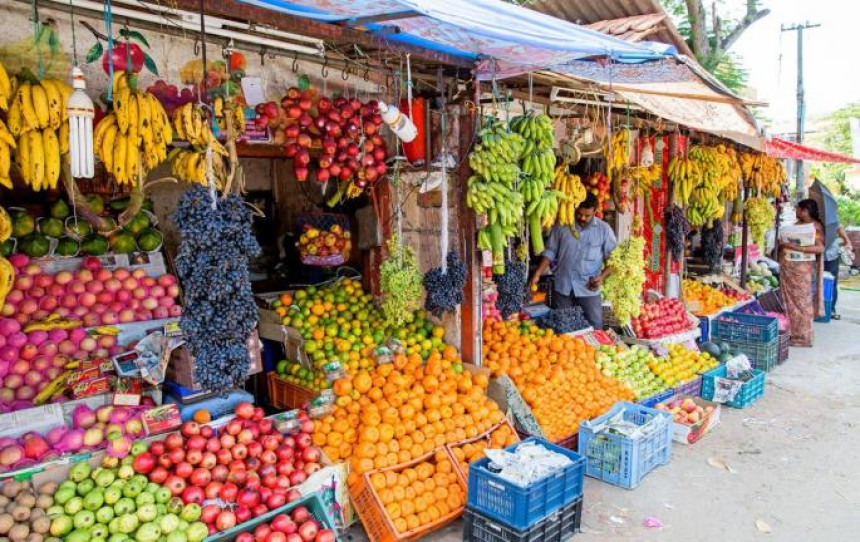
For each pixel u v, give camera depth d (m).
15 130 2.75
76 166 2.65
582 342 5.81
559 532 3.86
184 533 3.16
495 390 4.89
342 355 4.58
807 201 8.99
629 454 4.57
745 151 9.87
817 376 7.48
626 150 6.66
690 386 6.33
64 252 4.00
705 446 5.38
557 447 4.13
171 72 3.89
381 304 5.30
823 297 10.62
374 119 4.24
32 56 3.38
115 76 3.18
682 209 7.99
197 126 3.13
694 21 11.45
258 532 3.33
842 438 5.57
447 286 4.50
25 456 3.23
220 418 3.82
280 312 5.04
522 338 5.47
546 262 6.64
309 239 5.54
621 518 4.18
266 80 4.30
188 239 2.86
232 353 3.00
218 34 3.88
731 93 5.12
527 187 4.84
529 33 3.40
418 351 4.85
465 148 4.72
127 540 3.07
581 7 7.34
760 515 4.24
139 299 4.18
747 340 7.71
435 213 4.96
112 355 3.92
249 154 4.68
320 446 3.97
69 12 3.45
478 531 3.78
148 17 3.57
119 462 3.31
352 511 3.89
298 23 3.38
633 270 6.38
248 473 3.54
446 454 4.11
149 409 3.67
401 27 3.63
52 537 2.98
